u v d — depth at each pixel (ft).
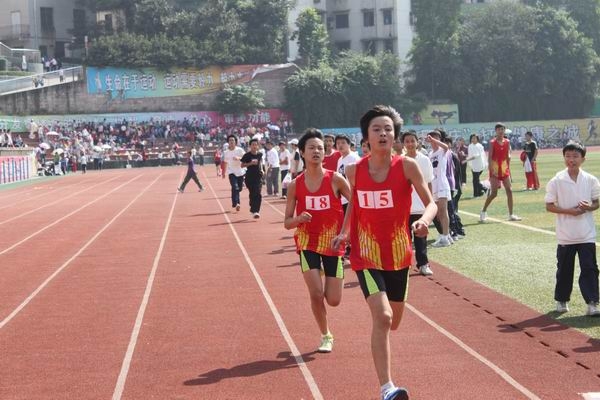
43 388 23.24
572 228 29.60
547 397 21.04
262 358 25.58
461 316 30.35
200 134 223.71
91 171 193.77
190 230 62.28
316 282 25.90
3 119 203.72
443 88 250.57
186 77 230.89
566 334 27.20
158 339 28.43
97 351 27.09
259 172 69.82
